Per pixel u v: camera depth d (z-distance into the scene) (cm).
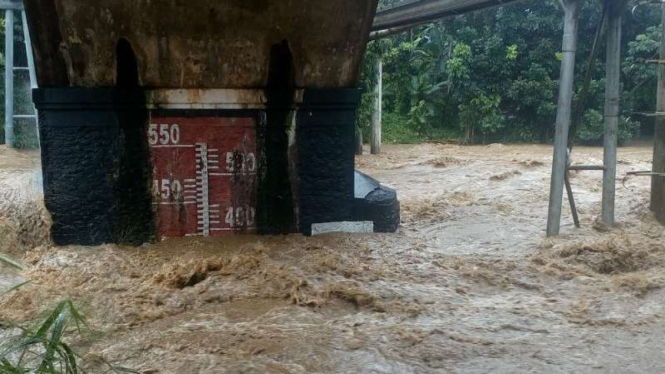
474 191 1033
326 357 408
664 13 775
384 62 2222
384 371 391
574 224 757
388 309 492
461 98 2162
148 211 659
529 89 2053
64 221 647
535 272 583
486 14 2195
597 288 541
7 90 1478
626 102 1972
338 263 589
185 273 553
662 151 785
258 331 449
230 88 658
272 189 680
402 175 1254
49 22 604
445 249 667
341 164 691
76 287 537
